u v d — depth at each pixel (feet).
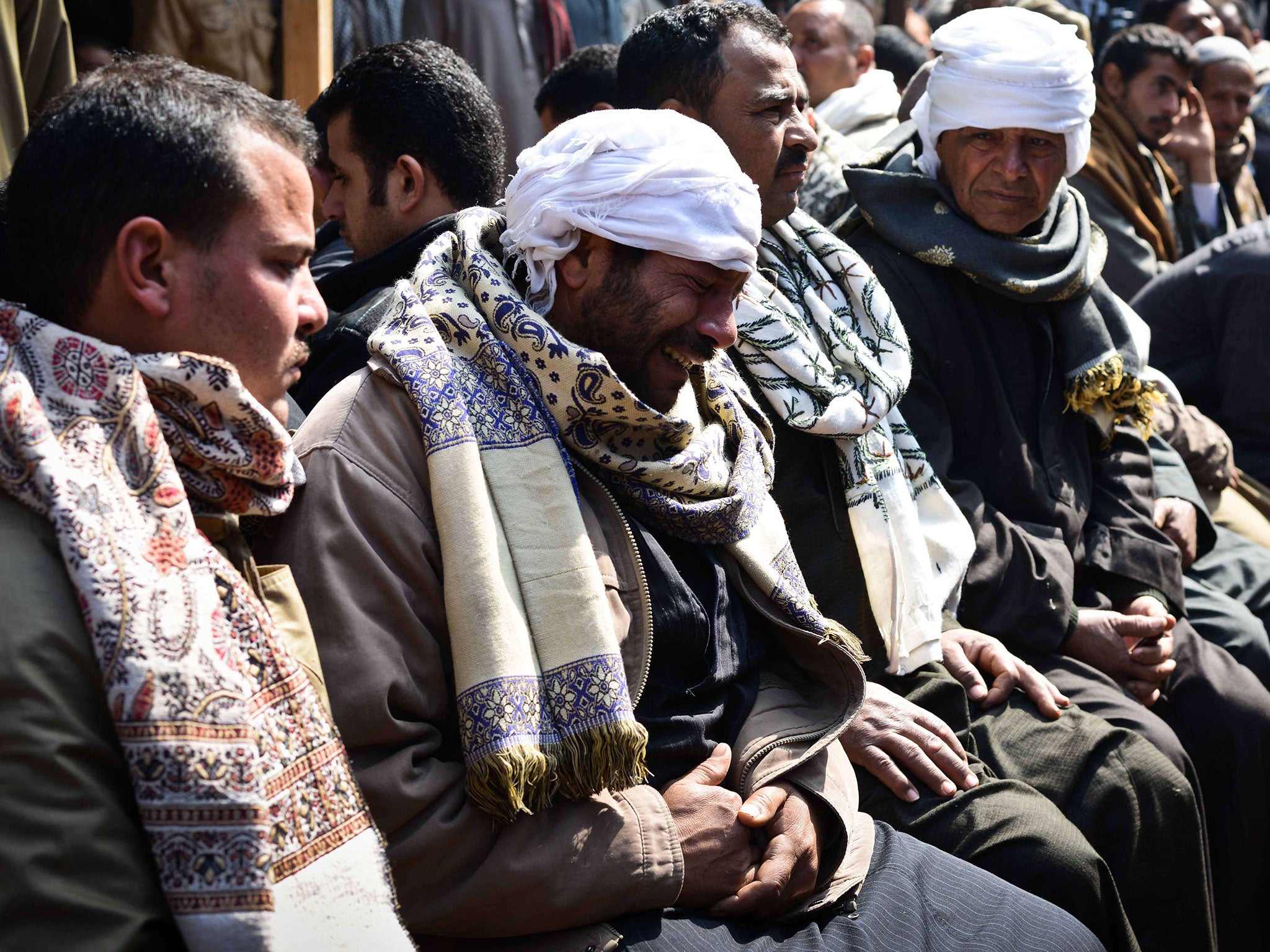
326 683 4.47
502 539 4.79
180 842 3.22
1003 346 8.75
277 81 11.15
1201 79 16.57
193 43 10.86
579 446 5.20
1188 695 8.60
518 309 5.10
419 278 5.34
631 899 4.75
